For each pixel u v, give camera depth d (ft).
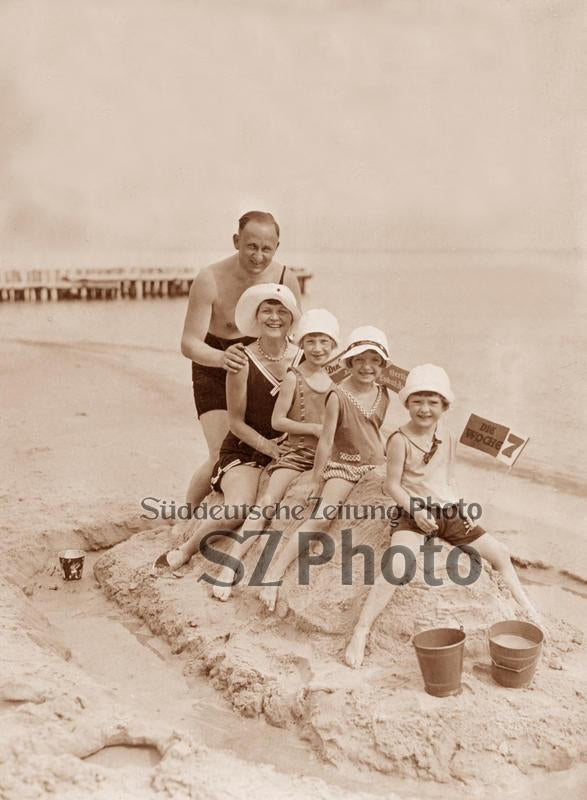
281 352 14.69
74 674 11.84
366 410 13.21
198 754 10.27
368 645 11.89
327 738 10.64
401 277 62.95
